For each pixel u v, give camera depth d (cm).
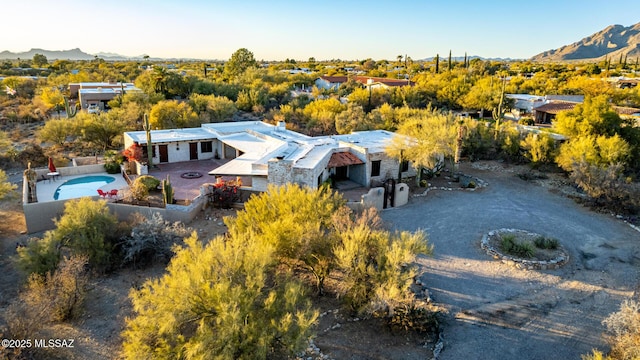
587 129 3541
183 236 1975
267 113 5828
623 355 1270
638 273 1861
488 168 3600
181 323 1166
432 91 6956
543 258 1952
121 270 1816
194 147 3569
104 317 1490
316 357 1305
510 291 1708
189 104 5162
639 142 3444
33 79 8806
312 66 18188
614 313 1428
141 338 1111
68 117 4566
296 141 3322
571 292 1711
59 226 1828
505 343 1404
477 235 2222
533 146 3453
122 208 2270
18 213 2448
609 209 2622
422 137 2881
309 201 1794
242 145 3275
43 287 1566
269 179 2477
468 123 3862
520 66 14512
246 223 1756
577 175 2812
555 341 1420
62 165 3350
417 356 1334
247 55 10950
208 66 17112
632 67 14475
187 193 2659
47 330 1397
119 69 12481
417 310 1477
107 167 3064
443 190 2972
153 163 3378
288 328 1099
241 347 1070
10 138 4406
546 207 2666
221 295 1109
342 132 4350
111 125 3759
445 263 1917
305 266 1814
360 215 2136
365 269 1477
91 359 1277
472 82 7806
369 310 1420
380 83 7775
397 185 2602
